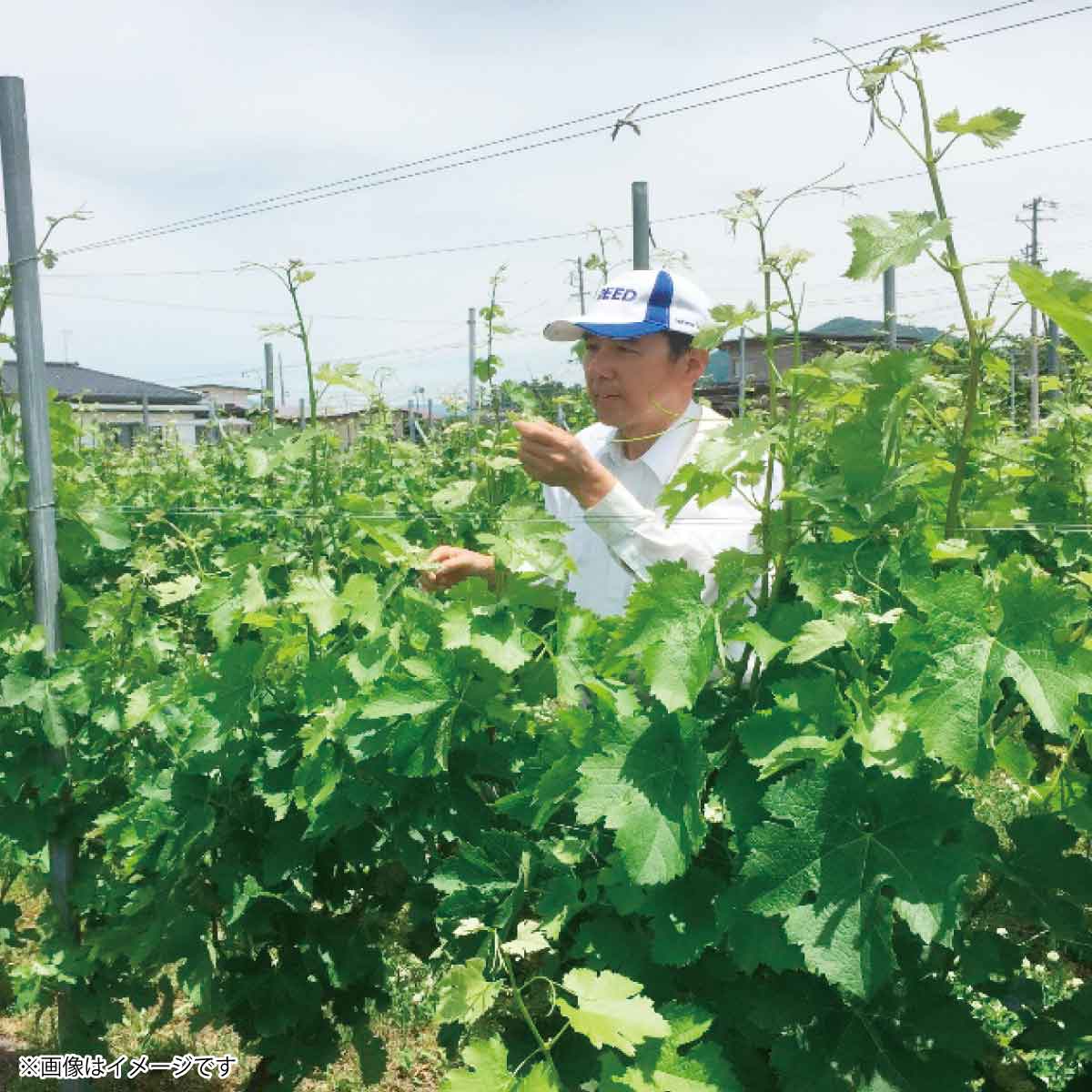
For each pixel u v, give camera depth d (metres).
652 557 2.31
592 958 1.92
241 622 2.62
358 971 2.88
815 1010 1.82
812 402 1.88
